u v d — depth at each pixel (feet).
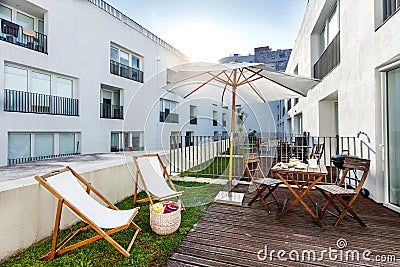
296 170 11.78
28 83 25.36
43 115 26.17
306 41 30.68
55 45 27.17
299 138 27.55
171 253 8.32
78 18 29.86
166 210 10.03
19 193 8.15
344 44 18.10
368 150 14.43
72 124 29.32
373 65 13.79
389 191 13.08
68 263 7.72
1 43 22.57
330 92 21.39
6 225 7.73
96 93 32.50
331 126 25.05
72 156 25.96
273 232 9.86
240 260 7.88
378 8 13.56
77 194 8.86
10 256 7.86
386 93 13.23
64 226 10.11
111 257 8.10
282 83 15.26
